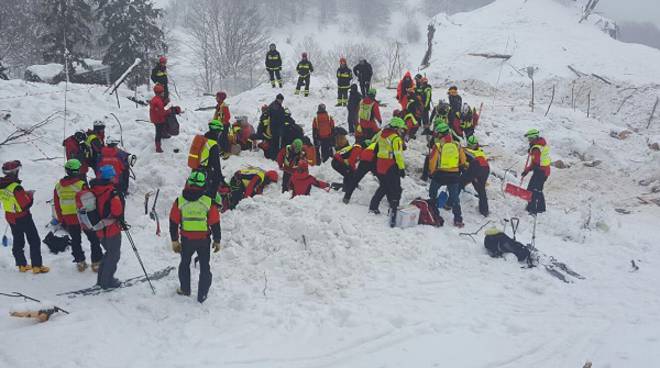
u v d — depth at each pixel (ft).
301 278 25.38
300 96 67.31
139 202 37.29
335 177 38.37
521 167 54.70
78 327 20.93
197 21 213.25
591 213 37.58
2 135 43.52
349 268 26.14
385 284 25.13
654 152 61.77
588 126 71.00
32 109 47.34
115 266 24.27
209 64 186.39
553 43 112.47
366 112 43.34
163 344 20.20
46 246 29.68
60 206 25.79
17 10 141.18
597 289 26.58
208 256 23.17
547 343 20.80
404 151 43.06
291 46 277.44
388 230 30.42
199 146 33.06
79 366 18.43
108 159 34.01
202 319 22.03
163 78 55.26
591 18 134.00
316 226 28.22
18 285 24.77
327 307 22.97
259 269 26.50
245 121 47.85
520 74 102.53
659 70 103.50
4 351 19.04
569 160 60.13
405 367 18.83
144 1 116.26
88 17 109.70
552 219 36.17
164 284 25.08
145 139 45.93
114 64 113.09
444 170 32.53
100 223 23.61
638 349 20.34
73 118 48.24
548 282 26.40
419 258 27.94
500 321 22.39
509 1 132.36
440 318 22.21
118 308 22.80
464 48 114.01
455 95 49.34
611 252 32.48
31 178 39.93
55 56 105.29
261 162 44.24
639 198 48.83
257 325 21.58
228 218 31.01
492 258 28.99
